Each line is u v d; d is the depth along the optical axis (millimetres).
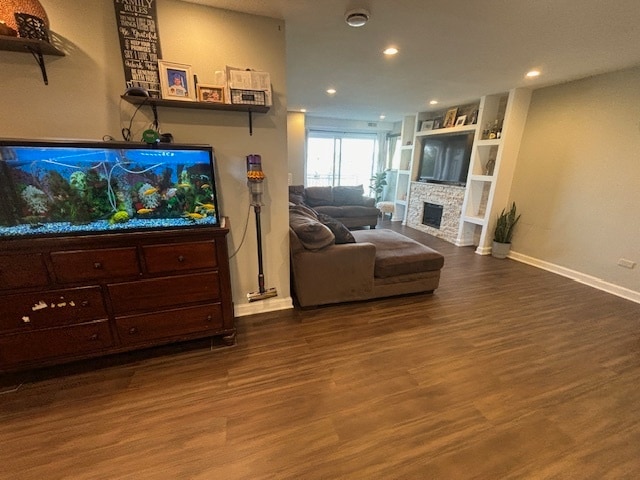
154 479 1189
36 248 1523
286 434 1398
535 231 3801
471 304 2750
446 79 3330
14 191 1493
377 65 2887
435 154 5250
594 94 3080
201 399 1599
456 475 1220
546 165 3609
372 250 2598
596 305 2752
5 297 1535
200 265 1854
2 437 1367
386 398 1625
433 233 5367
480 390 1691
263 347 2062
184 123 1968
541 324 2408
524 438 1395
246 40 1943
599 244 3152
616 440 1391
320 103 4965
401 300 2822
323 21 2004
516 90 3639
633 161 2834
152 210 1741
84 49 1689
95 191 1616
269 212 2357
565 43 2271
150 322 1838
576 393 1680
